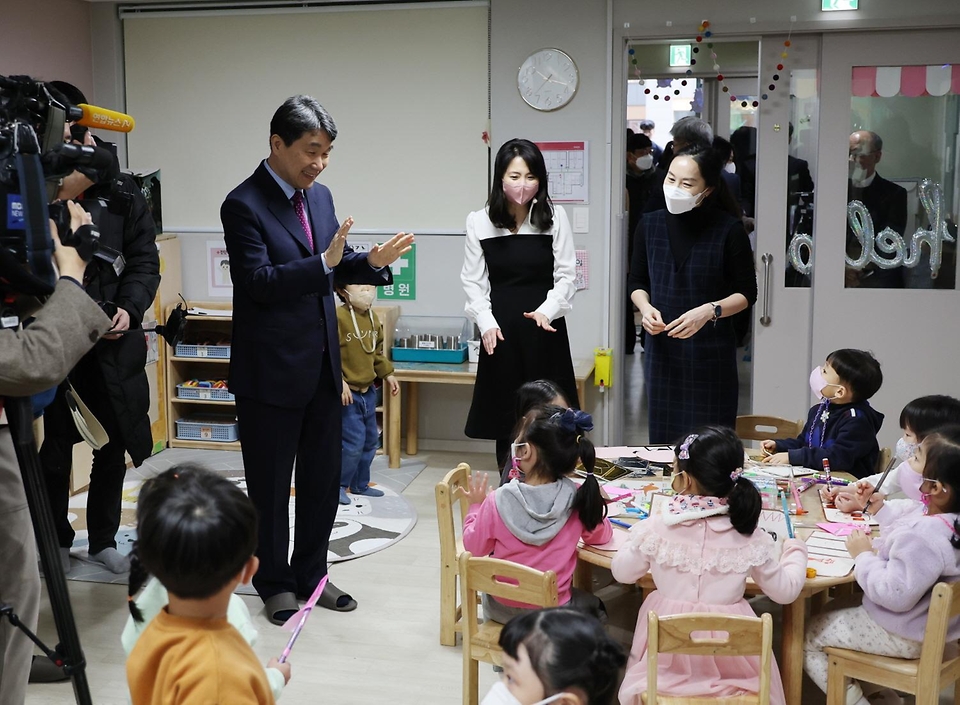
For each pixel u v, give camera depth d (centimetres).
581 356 536
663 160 538
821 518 295
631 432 602
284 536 350
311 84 549
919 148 495
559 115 517
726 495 248
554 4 509
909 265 504
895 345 509
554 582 242
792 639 263
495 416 423
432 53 534
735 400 396
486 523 275
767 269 514
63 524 394
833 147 500
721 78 512
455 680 308
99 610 355
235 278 332
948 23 475
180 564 141
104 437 275
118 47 562
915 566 239
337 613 353
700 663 242
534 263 413
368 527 435
